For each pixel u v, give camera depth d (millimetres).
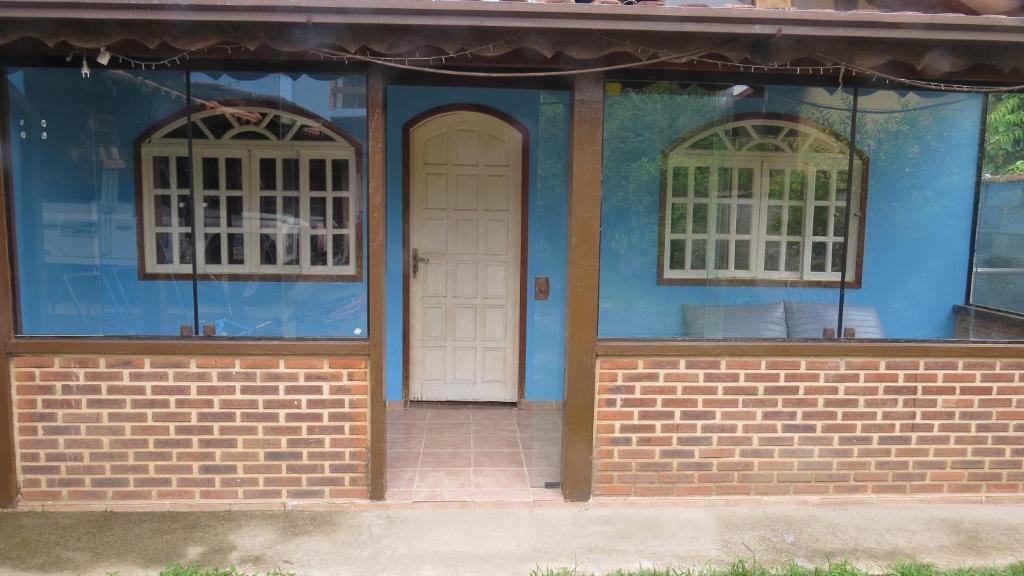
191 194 4289
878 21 3434
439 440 4969
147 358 3846
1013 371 4172
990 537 3787
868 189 4500
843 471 4168
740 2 5352
